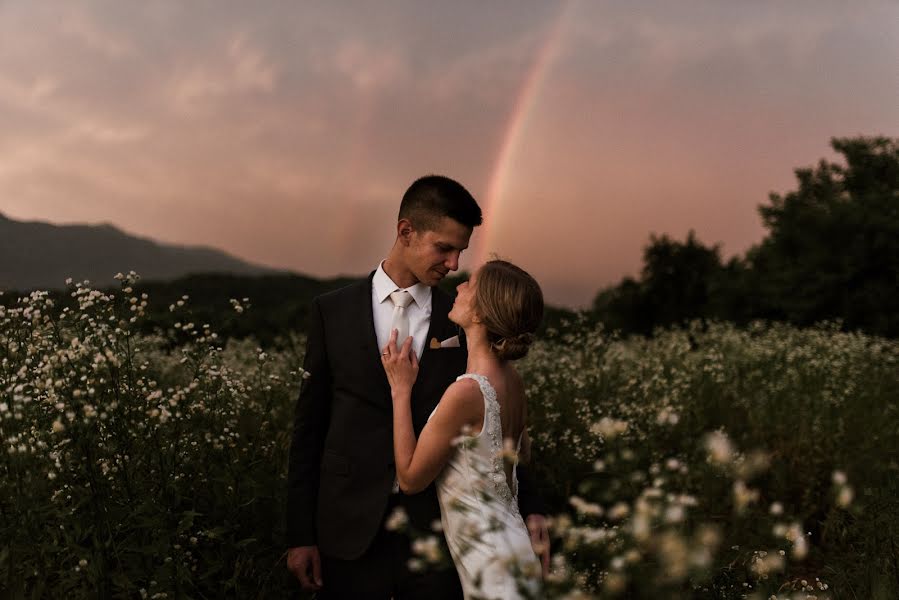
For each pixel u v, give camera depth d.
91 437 2.38
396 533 2.42
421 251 2.51
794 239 20.97
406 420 2.30
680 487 4.08
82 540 2.34
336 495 2.50
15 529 2.16
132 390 2.57
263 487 2.89
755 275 21.91
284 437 3.69
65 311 2.59
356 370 2.55
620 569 1.80
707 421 5.64
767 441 5.61
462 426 2.14
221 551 2.73
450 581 2.34
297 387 4.48
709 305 22.67
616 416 5.01
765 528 3.59
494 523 1.98
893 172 31.19
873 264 18.80
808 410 6.05
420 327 2.60
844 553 3.45
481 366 2.26
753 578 2.39
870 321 18.30
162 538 2.38
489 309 2.20
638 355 7.36
